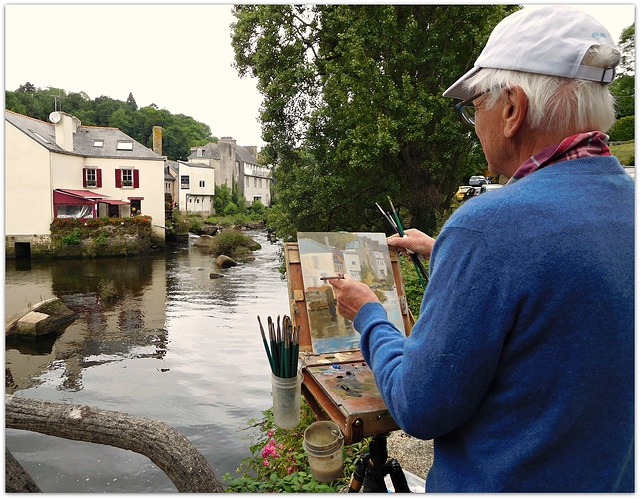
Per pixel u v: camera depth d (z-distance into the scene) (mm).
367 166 11438
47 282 18891
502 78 938
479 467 871
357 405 1302
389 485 2166
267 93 12734
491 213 842
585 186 846
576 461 791
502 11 11297
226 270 22172
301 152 13008
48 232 25953
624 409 801
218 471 5297
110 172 30125
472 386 828
